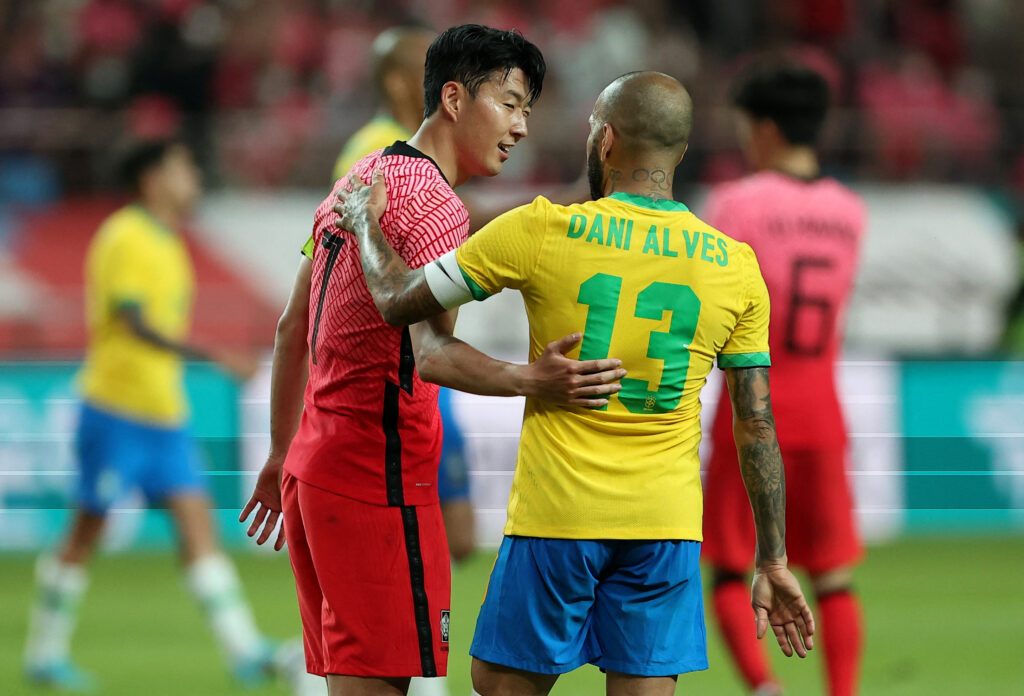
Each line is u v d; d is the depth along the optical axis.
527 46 12.95
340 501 12.45
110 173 41.28
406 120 17.47
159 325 24.36
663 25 52.59
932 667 23.06
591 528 11.77
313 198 41.25
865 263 41.22
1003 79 53.28
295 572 13.32
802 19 52.38
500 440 36.62
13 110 46.66
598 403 11.61
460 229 12.42
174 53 48.16
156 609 29.20
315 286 12.95
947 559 34.66
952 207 41.84
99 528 23.27
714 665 23.78
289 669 20.06
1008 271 41.28
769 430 12.30
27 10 49.25
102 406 23.42
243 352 38.72
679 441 12.12
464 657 23.70
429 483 12.73
